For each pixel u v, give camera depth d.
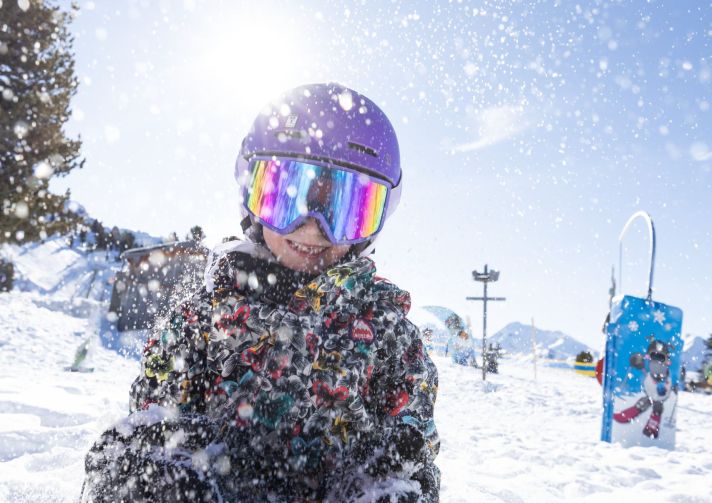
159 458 0.83
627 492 3.10
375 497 0.86
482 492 2.73
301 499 0.97
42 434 2.66
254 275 1.12
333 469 0.99
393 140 1.21
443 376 12.14
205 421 0.92
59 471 2.15
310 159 1.09
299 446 1.00
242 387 1.03
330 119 1.10
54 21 15.32
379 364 1.10
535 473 3.38
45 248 51.31
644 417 4.94
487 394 9.27
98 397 4.07
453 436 4.62
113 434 0.85
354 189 1.12
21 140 15.43
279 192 1.10
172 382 1.06
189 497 0.80
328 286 1.08
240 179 1.24
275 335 1.05
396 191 1.32
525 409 7.48
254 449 0.98
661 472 3.74
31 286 43.06
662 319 5.09
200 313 1.08
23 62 15.16
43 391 3.97
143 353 1.11
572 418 6.80
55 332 12.20
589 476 3.43
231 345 1.05
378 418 1.10
